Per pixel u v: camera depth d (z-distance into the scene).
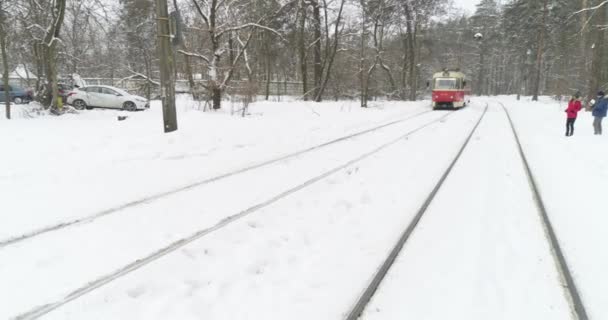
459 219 5.86
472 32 68.12
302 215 5.95
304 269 4.35
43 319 3.42
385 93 41.25
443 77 29.62
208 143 11.31
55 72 20.72
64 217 5.61
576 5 34.41
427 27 44.53
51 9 20.80
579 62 37.41
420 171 8.75
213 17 19.64
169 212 5.90
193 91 22.53
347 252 4.73
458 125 18.28
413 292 3.90
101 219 5.57
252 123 15.60
